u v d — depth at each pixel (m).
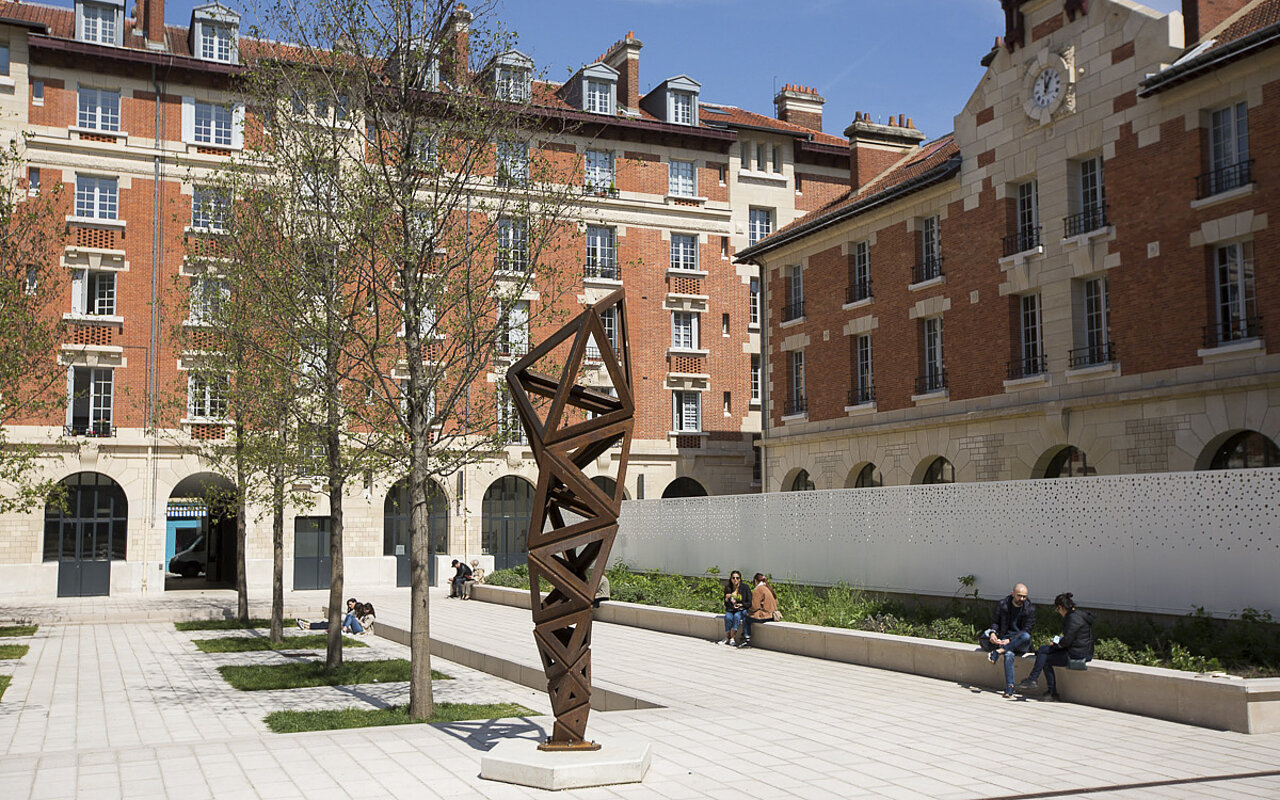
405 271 14.40
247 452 21.70
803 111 50.34
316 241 16.11
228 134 37.28
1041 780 9.46
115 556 35.53
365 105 15.18
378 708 14.41
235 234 20.48
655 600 25.22
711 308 44.00
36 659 19.88
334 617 18.11
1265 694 11.62
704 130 43.56
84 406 35.06
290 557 37.47
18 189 32.78
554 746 9.91
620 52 44.59
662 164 43.53
